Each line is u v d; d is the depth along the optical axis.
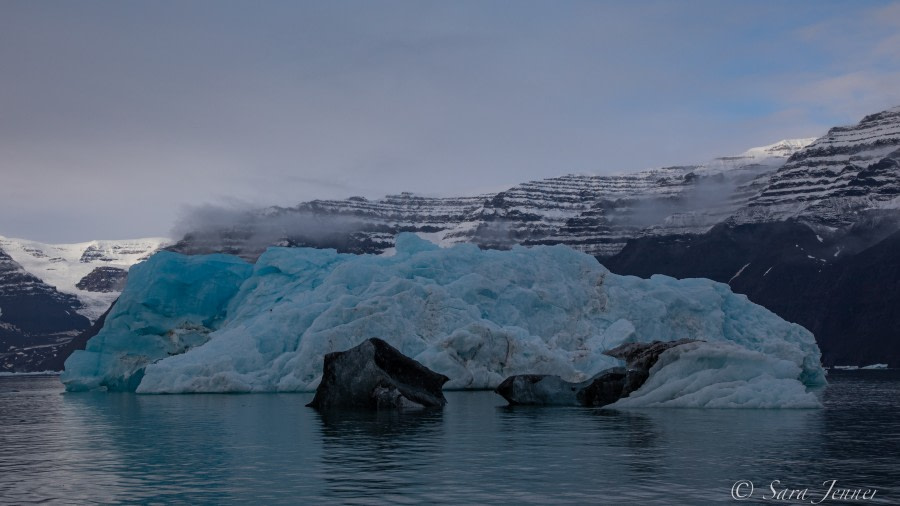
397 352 48.44
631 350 49.31
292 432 34.06
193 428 36.69
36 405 59.75
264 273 80.00
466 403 50.12
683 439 30.22
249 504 19.67
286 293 76.69
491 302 72.56
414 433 33.12
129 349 76.44
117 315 77.19
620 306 75.56
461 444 29.45
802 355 77.62
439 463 25.11
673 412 41.31
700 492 20.45
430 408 45.66
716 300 80.44
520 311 73.38
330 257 81.75
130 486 22.11
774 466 24.05
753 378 45.06
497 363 64.44
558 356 63.84
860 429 33.47
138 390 65.81
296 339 67.00
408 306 67.00
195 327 76.56
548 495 20.25
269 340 66.31
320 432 33.91
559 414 41.41
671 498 19.80
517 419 38.81
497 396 56.66
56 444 31.92
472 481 22.09
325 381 47.44
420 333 66.19
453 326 66.50
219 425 37.78
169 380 64.81
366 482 22.09
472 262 77.94
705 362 45.50
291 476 23.16
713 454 26.42
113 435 34.78
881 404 51.56
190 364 65.12
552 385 48.06
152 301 75.81
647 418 38.44
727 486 21.16
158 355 76.06
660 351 47.16
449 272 75.88
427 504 19.39
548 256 79.94
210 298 77.62
